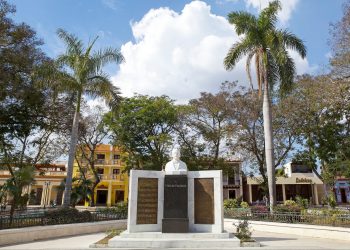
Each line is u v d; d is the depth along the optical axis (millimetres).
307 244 11359
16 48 17812
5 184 14211
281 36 18938
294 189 40688
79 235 14273
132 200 11992
